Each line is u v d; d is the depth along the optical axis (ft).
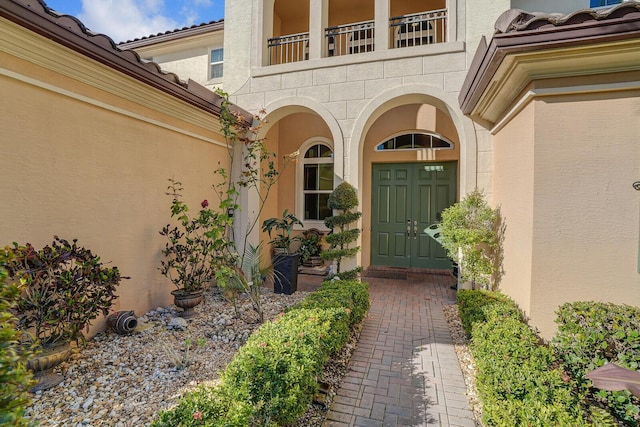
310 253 27.27
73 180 12.12
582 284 10.98
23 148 10.53
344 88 20.94
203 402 6.25
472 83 14.24
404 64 19.75
